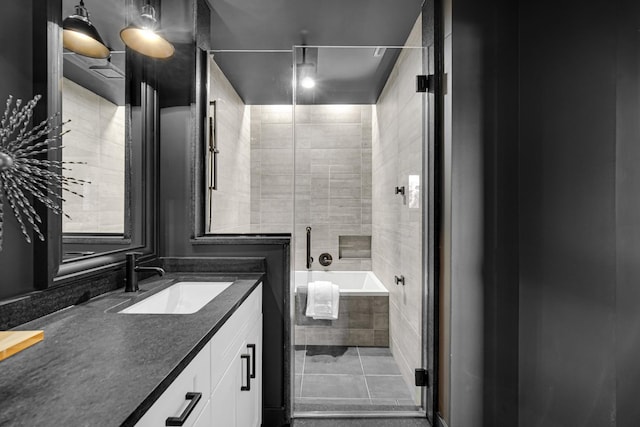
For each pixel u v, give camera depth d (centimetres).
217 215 240
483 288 186
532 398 179
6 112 96
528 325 181
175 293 184
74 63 135
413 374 223
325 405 227
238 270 208
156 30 165
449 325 187
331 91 235
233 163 265
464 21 185
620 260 139
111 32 159
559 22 163
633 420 142
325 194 238
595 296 147
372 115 234
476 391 185
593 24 148
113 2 161
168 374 80
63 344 97
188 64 208
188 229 209
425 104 218
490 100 186
